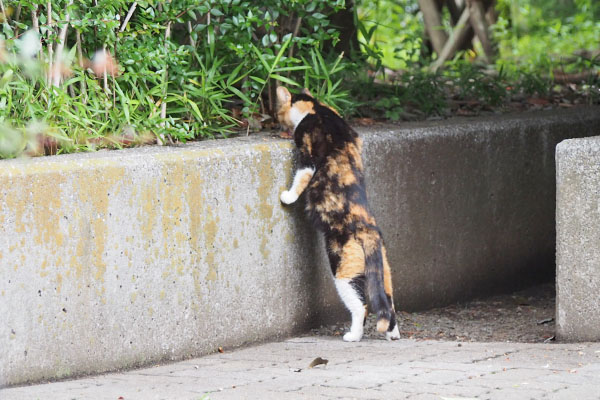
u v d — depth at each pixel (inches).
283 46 388.5
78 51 350.3
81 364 302.4
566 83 631.8
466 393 253.4
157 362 326.6
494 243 471.8
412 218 428.8
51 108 324.8
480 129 456.8
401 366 298.7
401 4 885.8
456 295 456.1
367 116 468.4
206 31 404.8
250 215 356.8
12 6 337.1
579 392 251.0
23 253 284.0
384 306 352.8
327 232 364.8
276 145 366.3
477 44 885.8
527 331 394.9
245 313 358.3
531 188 487.5
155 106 358.6
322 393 258.8
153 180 320.2
